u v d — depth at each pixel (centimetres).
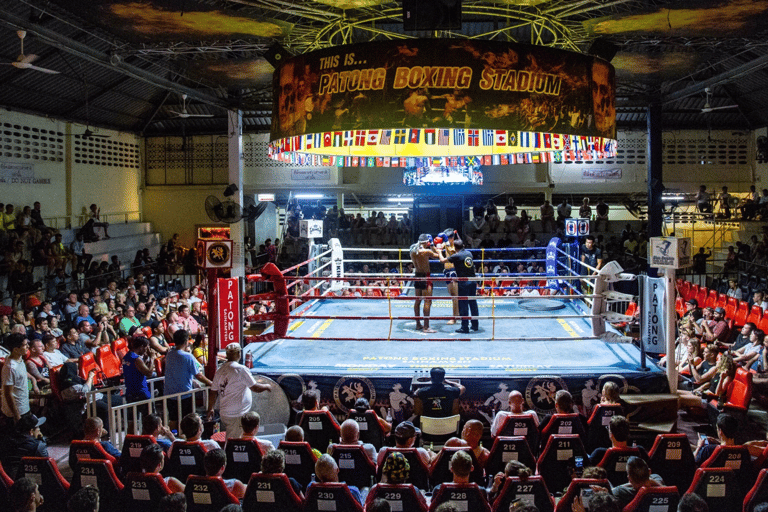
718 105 2167
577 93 664
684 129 2283
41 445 635
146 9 1057
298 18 1174
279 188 2345
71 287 1694
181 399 743
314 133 675
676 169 2297
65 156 1962
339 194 2372
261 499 461
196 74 1553
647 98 1700
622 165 2298
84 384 869
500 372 770
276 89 726
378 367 802
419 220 2388
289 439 546
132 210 2327
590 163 2286
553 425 600
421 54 631
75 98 1859
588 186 2297
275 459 462
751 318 1348
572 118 663
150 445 491
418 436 671
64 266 1689
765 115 2114
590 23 1127
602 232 2322
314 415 635
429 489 556
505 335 956
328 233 2344
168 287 1875
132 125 2258
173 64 1454
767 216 2109
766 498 465
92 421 537
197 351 1007
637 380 763
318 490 451
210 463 463
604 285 802
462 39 630
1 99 1661
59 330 1155
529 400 760
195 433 543
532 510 387
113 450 571
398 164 1047
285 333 827
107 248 2003
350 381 770
